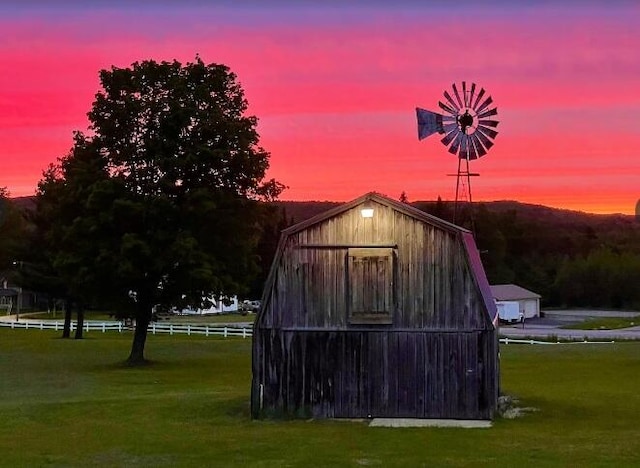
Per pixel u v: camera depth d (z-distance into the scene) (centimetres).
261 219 4947
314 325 2509
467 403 2428
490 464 1828
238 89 4884
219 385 3678
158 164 4556
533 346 5459
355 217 2512
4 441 2172
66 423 2470
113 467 1838
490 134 3356
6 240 8900
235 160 4741
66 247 4756
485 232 13825
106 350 5500
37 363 4759
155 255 4462
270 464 1845
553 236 17162
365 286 2494
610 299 13600
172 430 2327
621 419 2497
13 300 13000
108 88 4691
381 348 2477
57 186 4941
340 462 1855
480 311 2431
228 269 4825
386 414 2462
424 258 2470
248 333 6656
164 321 9181
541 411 2631
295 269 2528
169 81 4706
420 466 1811
